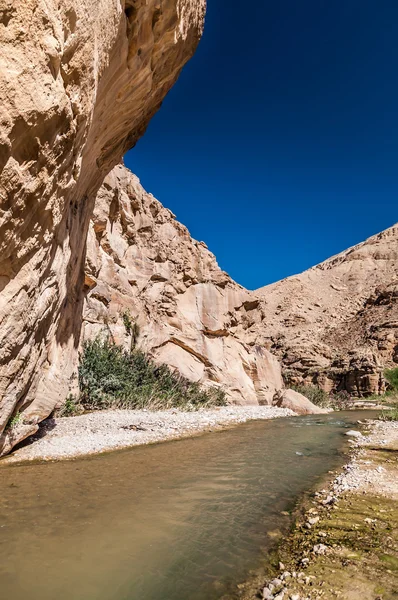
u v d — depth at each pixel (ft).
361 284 280.10
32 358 22.65
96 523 13.83
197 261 88.79
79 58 17.83
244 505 16.30
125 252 71.77
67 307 33.32
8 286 18.03
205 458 25.86
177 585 10.00
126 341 62.13
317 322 219.20
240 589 9.85
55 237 22.49
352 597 9.12
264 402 86.07
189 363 75.82
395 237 335.47
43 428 31.07
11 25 13.87
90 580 10.14
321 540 12.62
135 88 29.32
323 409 78.43
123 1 22.17
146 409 48.19
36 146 16.17
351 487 18.62
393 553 11.46
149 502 16.33
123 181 73.26
